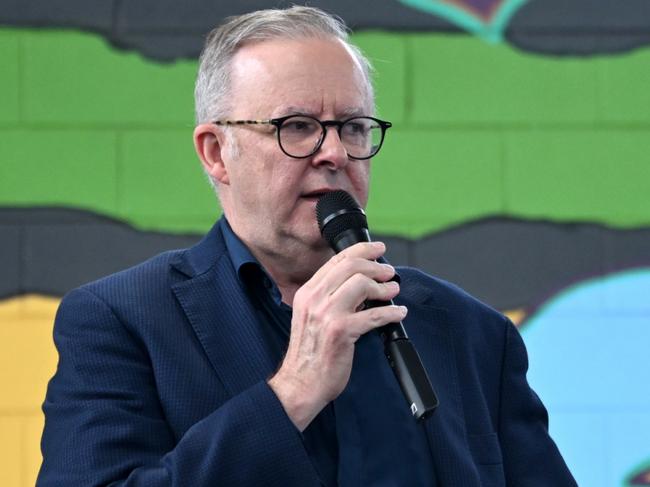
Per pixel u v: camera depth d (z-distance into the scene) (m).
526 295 8.52
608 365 8.49
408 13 8.59
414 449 4.16
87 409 3.98
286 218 4.11
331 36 4.22
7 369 8.25
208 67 4.39
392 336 3.78
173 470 3.70
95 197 8.40
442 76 8.59
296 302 3.80
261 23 4.26
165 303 4.21
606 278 8.54
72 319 4.22
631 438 8.46
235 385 4.04
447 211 8.54
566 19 8.62
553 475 4.54
